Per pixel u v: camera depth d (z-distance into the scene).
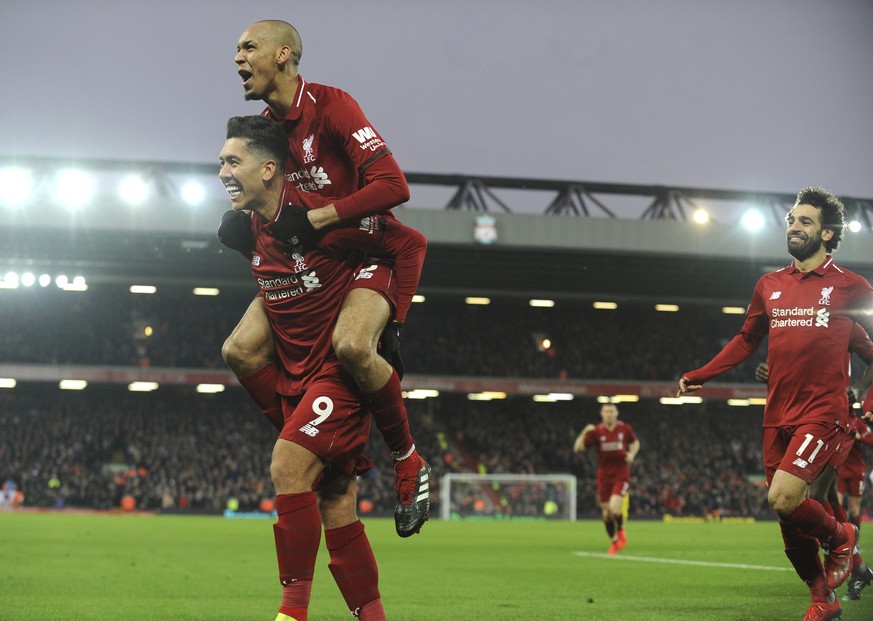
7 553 13.80
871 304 6.07
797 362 6.11
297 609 3.84
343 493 4.10
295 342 4.09
